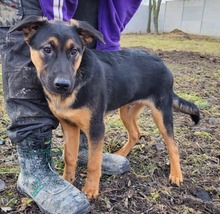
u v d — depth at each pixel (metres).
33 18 0.62
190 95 1.50
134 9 0.86
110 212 0.66
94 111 0.68
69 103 0.65
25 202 0.66
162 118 0.82
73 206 0.62
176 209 0.68
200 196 0.74
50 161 0.70
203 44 4.26
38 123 0.65
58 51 0.63
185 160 0.89
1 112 1.13
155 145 0.95
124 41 4.38
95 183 0.71
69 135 0.73
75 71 0.64
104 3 0.78
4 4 0.63
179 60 2.63
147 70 0.80
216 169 0.85
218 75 2.05
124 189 0.74
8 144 0.91
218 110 1.34
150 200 0.70
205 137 1.04
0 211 0.64
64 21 0.67
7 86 0.65
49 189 0.65
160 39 5.02
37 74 0.65
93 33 0.66
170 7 7.70
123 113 0.88
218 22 6.56
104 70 0.72
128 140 0.92
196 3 7.01
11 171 0.77
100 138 0.69
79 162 0.84
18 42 0.64
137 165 0.85
